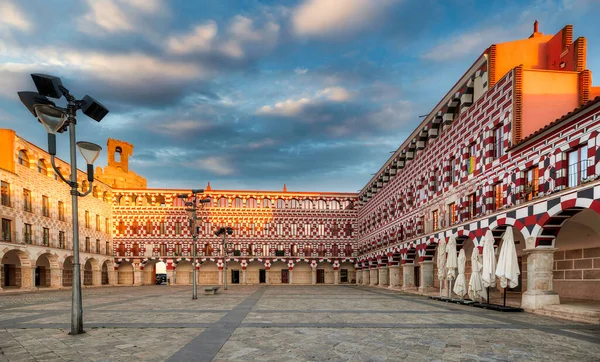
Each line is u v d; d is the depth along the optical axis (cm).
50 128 1137
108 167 6072
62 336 1163
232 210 6016
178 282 5925
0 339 1122
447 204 2780
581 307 1642
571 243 2188
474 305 2050
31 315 1655
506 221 2022
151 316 1616
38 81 1104
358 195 6119
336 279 5997
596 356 955
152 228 5881
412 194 3572
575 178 1612
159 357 916
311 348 1016
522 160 1925
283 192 6112
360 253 5834
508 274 1772
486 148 2258
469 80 2525
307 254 6044
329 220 6144
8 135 3562
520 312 1784
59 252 4219
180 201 6028
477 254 2098
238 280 6016
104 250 5506
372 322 1448
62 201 4400
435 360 909
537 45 2325
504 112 2100
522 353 980
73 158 1209
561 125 1658
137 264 5741
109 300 2481
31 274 3744
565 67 2198
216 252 5925
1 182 3403
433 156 3059
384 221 4466
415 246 3309
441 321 1480
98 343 1066
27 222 3744
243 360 896
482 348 1029
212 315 1650
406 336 1179
